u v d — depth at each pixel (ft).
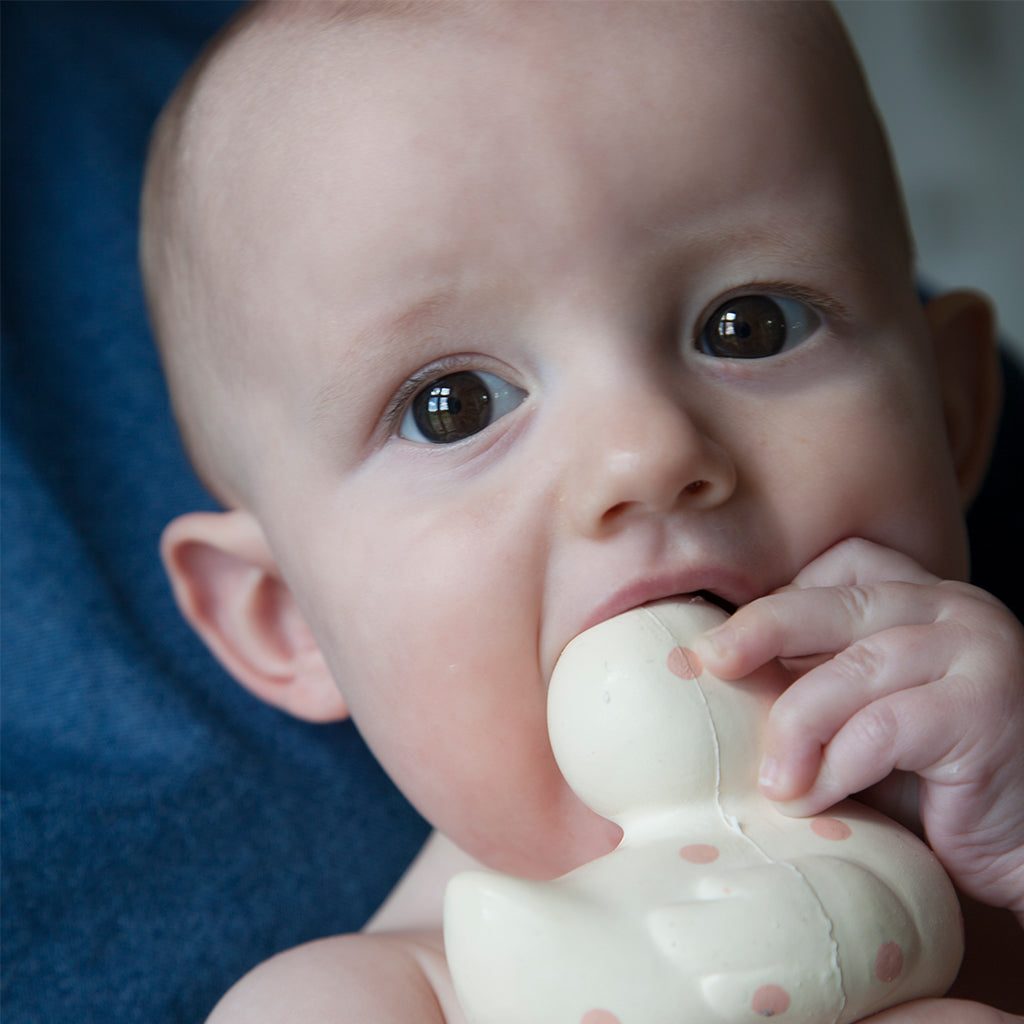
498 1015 2.12
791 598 2.54
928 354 3.23
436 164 2.81
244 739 4.12
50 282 4.65
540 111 2.79
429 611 2.87
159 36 5.17
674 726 2.37
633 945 2.09
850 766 2.39
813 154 2.98
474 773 2.92
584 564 2.66
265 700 4.10
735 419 2.80
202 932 3.71
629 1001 2.05
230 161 3.20
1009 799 2.52
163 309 3.69
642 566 2.61
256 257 3.12
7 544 4.18
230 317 3.26
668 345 2.83
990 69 7.08
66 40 5.00
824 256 2.96
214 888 3.80
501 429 2.85
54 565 4.19
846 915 2.15
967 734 2.45
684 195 2.81
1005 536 4.57
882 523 2.89
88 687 4.03
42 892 3.64
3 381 4.42
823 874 2.19
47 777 3.87
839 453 2.84
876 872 2.26
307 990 3.13
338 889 3.94
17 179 4.75
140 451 4.52
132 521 4.42
